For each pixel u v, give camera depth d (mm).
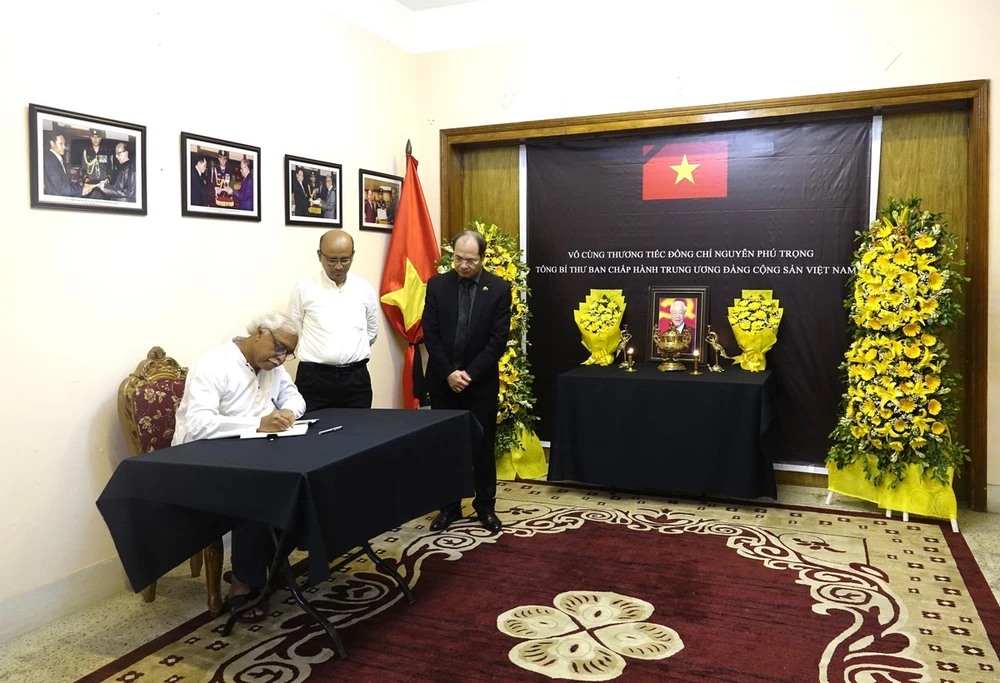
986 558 3525
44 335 2951
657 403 4285
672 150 4891
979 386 4156
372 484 2607
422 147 5363
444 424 3070
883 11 4227
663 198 4930
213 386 2902
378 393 5000
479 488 3996
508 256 4934
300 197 4270
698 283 4887
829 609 2994
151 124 3369
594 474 4434
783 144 4633
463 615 2977
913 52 4191
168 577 3471
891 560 3506
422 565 3496
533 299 5312
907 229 4000
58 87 2971
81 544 3121
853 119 4488
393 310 5016
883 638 2748
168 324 3477
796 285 4668
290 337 2971
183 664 2631
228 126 3789
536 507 4379
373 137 4926
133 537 2600
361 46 4777
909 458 4090
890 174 4461
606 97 4863
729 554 3602
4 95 2781
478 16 5156
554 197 5207
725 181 4777
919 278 3945
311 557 2277
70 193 3014
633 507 4359
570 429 4465
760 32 4477
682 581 3287
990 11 4043
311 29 4340
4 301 2811
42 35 2906
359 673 2547
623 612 2986
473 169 5402
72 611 3072
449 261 4973
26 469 2910
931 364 3973
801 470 4730
